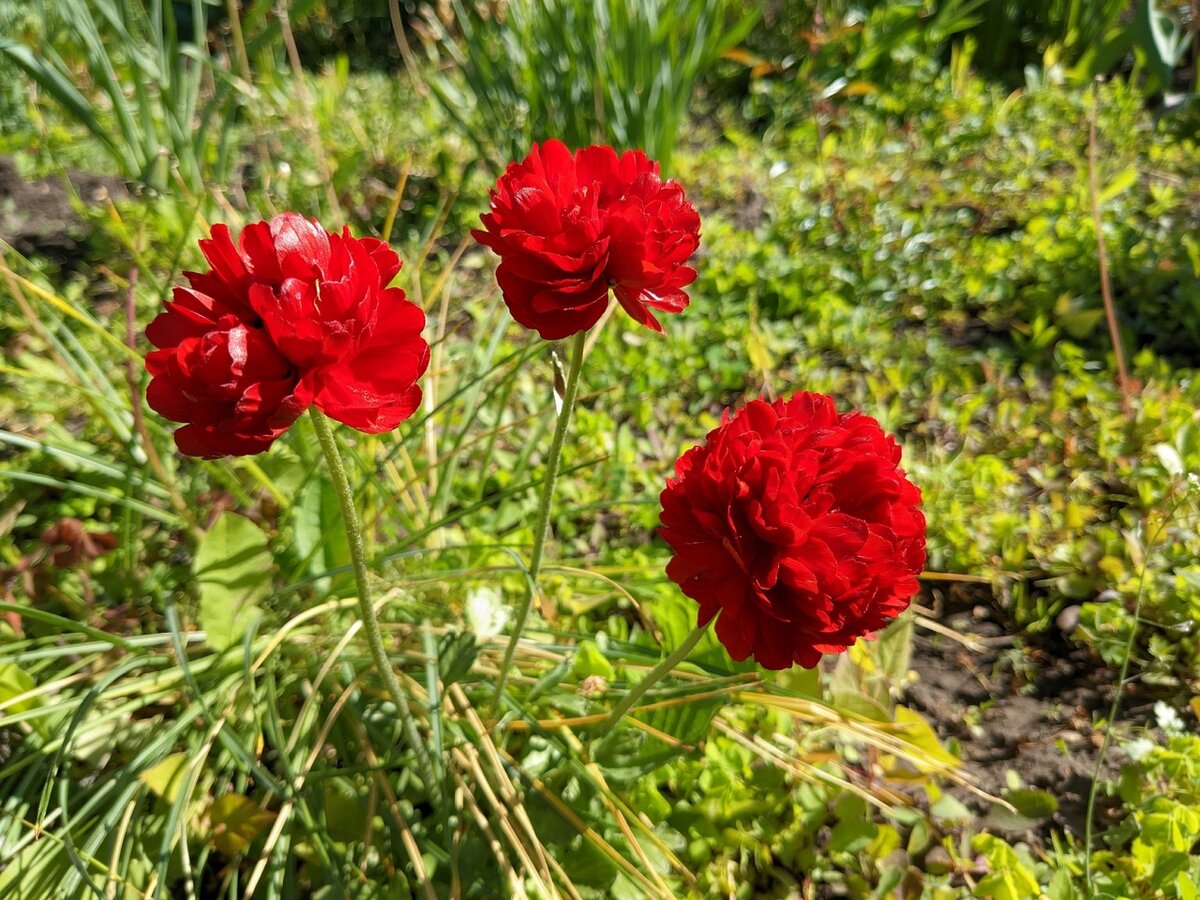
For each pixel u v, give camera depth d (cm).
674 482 23
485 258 65
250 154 75
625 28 67
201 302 18
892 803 34
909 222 64
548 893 28
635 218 21
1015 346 58
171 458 42
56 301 37
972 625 43
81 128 76
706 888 31
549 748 33
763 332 57
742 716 35
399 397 19
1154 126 78
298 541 36
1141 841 30
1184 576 38
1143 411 48
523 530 42
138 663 32
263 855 27
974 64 97
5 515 39
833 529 20
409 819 31
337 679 34
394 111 81
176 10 97
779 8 105
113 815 29
